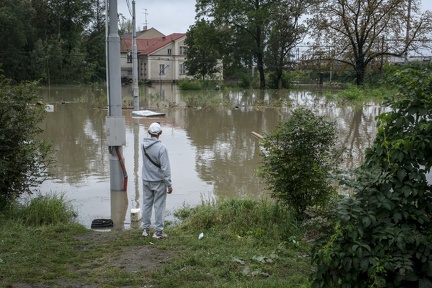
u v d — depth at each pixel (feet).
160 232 22.85
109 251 21.02
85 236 23.38
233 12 179.73
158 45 274.77
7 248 20.79
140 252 20.88
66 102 117.39
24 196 31.73
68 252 20.65
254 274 18.20
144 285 17.31
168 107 103.24
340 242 12.22
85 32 260.83
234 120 78.13
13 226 23.67
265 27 183.52
